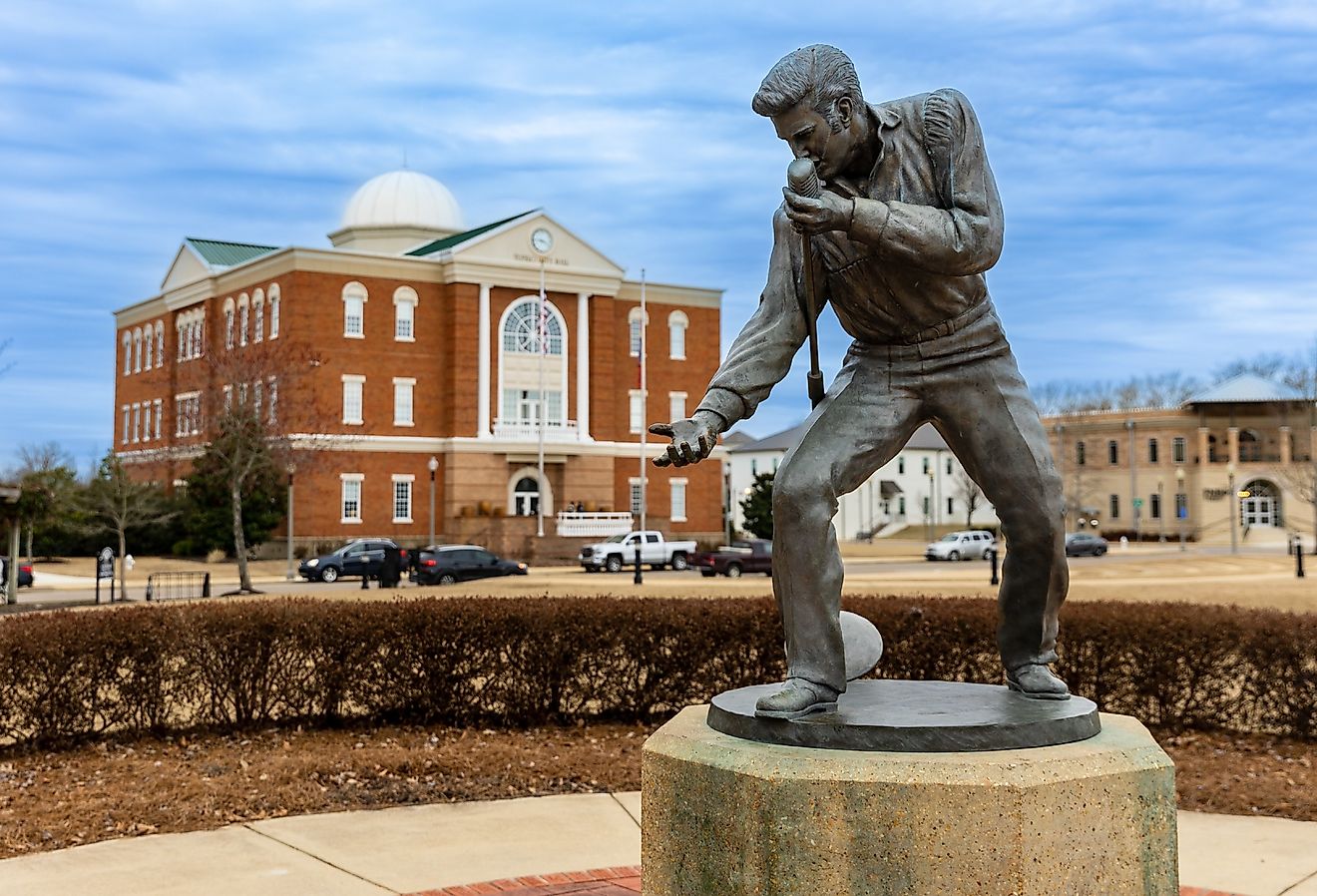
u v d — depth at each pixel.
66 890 5.83
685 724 4.20
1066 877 3.54
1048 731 3.82
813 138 3.95
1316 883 5.94
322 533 48.41
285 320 49.25
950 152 3.97
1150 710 9.80
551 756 8.80
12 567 27.31
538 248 52.47
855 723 3.76
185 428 54.03
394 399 50.31
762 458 94.50
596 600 10.70
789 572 4.11
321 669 9.91
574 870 6.17
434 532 50.03
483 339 51.03
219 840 6.74
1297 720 9.44
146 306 61.19
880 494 89.94
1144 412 83.81
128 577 40.03
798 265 4.30
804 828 3.56
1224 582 30.05
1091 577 34.47
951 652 9.84
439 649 10.05
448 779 8.19
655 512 56.31
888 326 4.21
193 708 9.81
